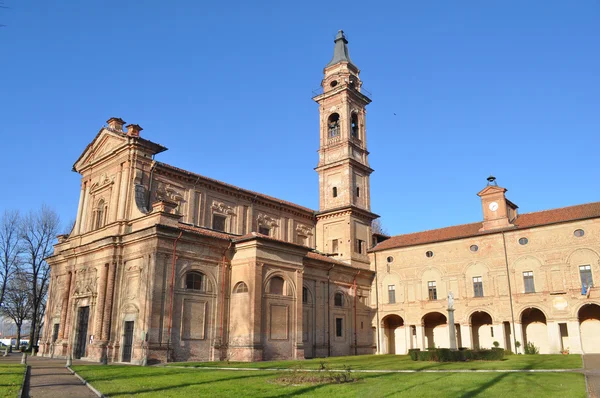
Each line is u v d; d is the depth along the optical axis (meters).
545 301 43.75
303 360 36.97
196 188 44.22
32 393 18.09
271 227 50.91
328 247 54.66
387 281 53.50
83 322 40.00
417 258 51.97
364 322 52.19
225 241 38.19
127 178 40.03
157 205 35.75
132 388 18.45
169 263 34.59
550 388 17.61
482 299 47.06
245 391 17.45
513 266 46.09
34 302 59.41
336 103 58.38
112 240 37.53
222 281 37.62
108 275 37.47
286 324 38.44
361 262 53.97
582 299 41.97
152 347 32.19
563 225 44.28
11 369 26.11
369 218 56.66
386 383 19.50
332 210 54.59
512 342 44.62
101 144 45.12
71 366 29.92
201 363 32.16
